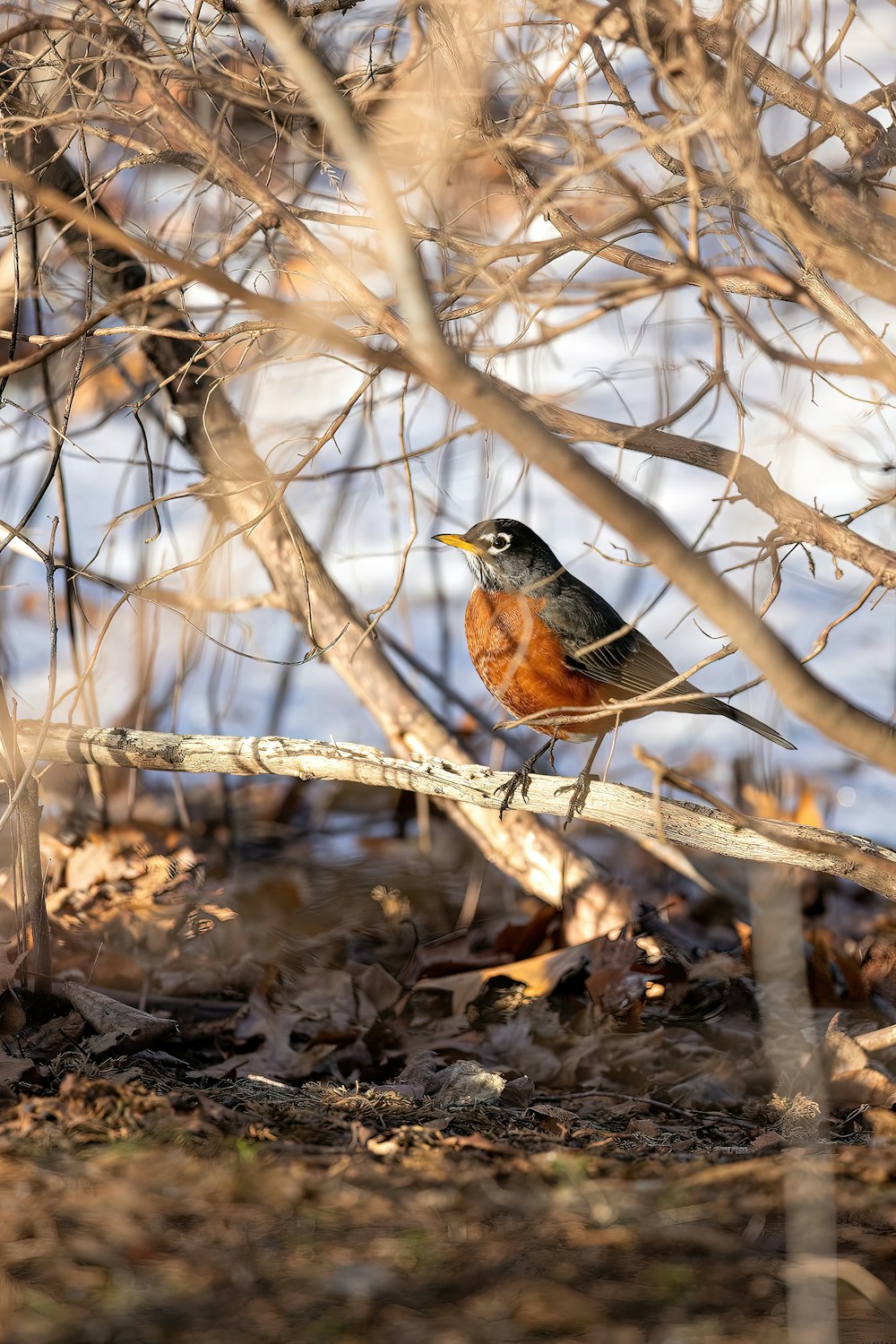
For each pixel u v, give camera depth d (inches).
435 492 554.3
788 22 277.0
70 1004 359.6
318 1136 261.1
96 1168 230.4
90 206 331.0
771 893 398.0
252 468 409.7
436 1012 431.2
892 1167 248.1
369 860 578.2
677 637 717.3
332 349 365.7
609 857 590.6
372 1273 195.9
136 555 558.6
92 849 519.8
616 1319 185.9
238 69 350.3
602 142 321.4
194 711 657.0
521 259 378.9
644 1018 410.0
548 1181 238.5
